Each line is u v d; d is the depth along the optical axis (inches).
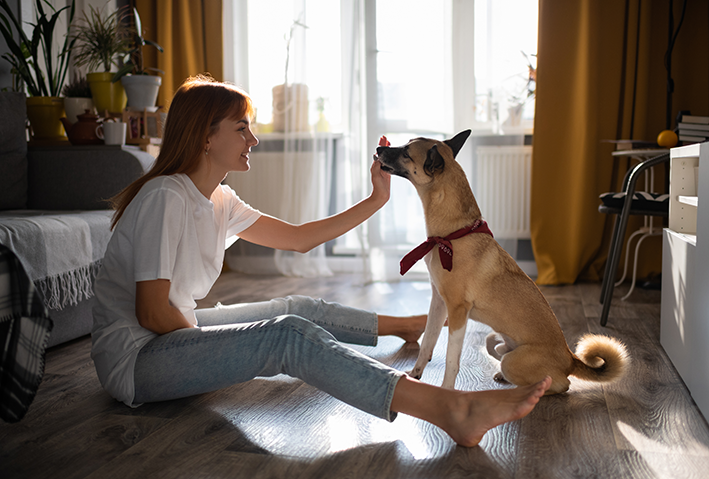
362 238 151.9
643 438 54.9
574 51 142.5
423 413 51.7
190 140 59.5
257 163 166.1
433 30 152.3
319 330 55.3
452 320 66.2
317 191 161.6
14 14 132.7
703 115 139.7
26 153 112.5
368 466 49.3
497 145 152.3
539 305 65.4
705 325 59.2
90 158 110.8
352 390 52.2
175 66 164.7
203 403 63.6
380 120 154.9
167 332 58.3
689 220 81.5
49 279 81.0
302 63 158.2
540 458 50.8
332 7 157.8
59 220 84.5
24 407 39.6
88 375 73.9
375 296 133.6
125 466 49.2
